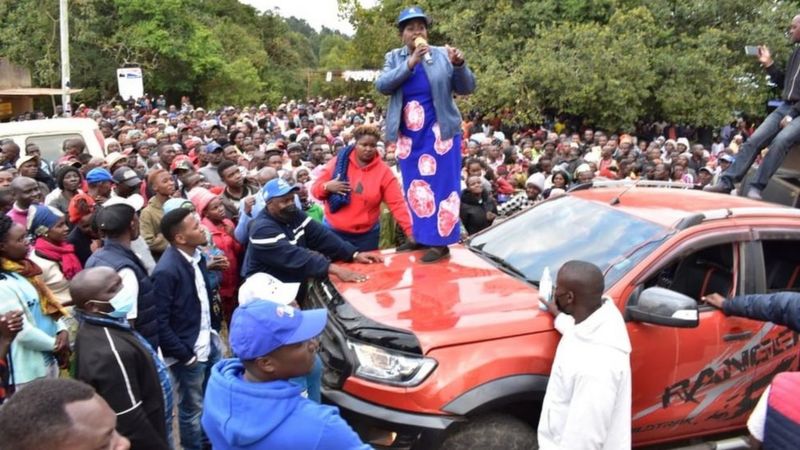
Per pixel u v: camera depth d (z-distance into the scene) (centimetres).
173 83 3256
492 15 2084
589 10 2066
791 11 2006
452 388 303
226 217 593
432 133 424
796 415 213
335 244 439
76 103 2873
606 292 334
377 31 3203
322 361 348
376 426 310
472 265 409
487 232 462
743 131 2100
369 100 3266
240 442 192
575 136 1560
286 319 200
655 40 1975
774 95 2047
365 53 3341
